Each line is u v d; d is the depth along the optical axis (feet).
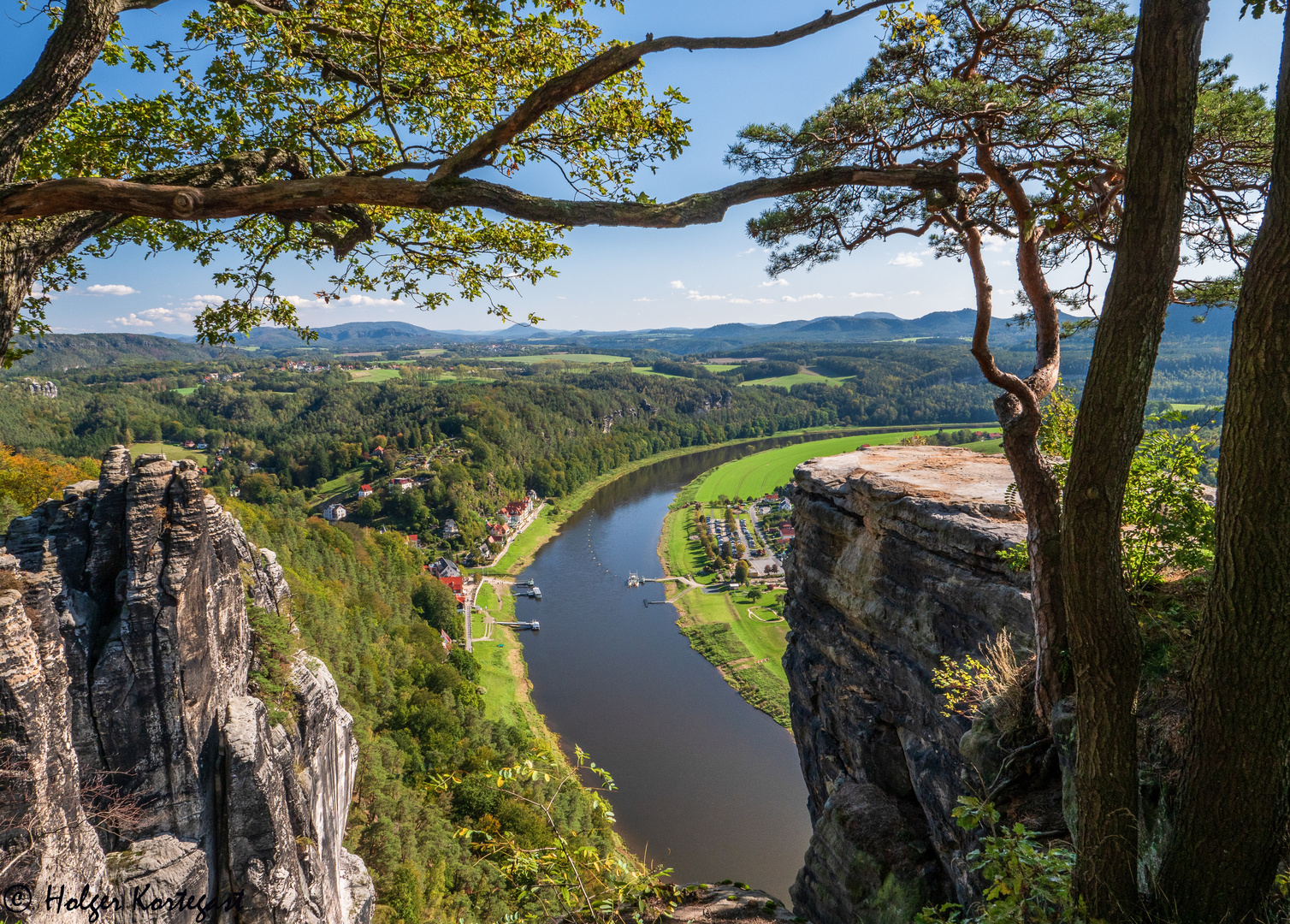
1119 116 18.15
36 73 13.43
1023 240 23.30
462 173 12.66
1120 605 12.95
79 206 10.95
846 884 31.91
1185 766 12.68
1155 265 11.95
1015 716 24.61
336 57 22.43
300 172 18.79
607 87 21.74
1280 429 10.71
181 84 22.72
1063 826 20.75
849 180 12.84
